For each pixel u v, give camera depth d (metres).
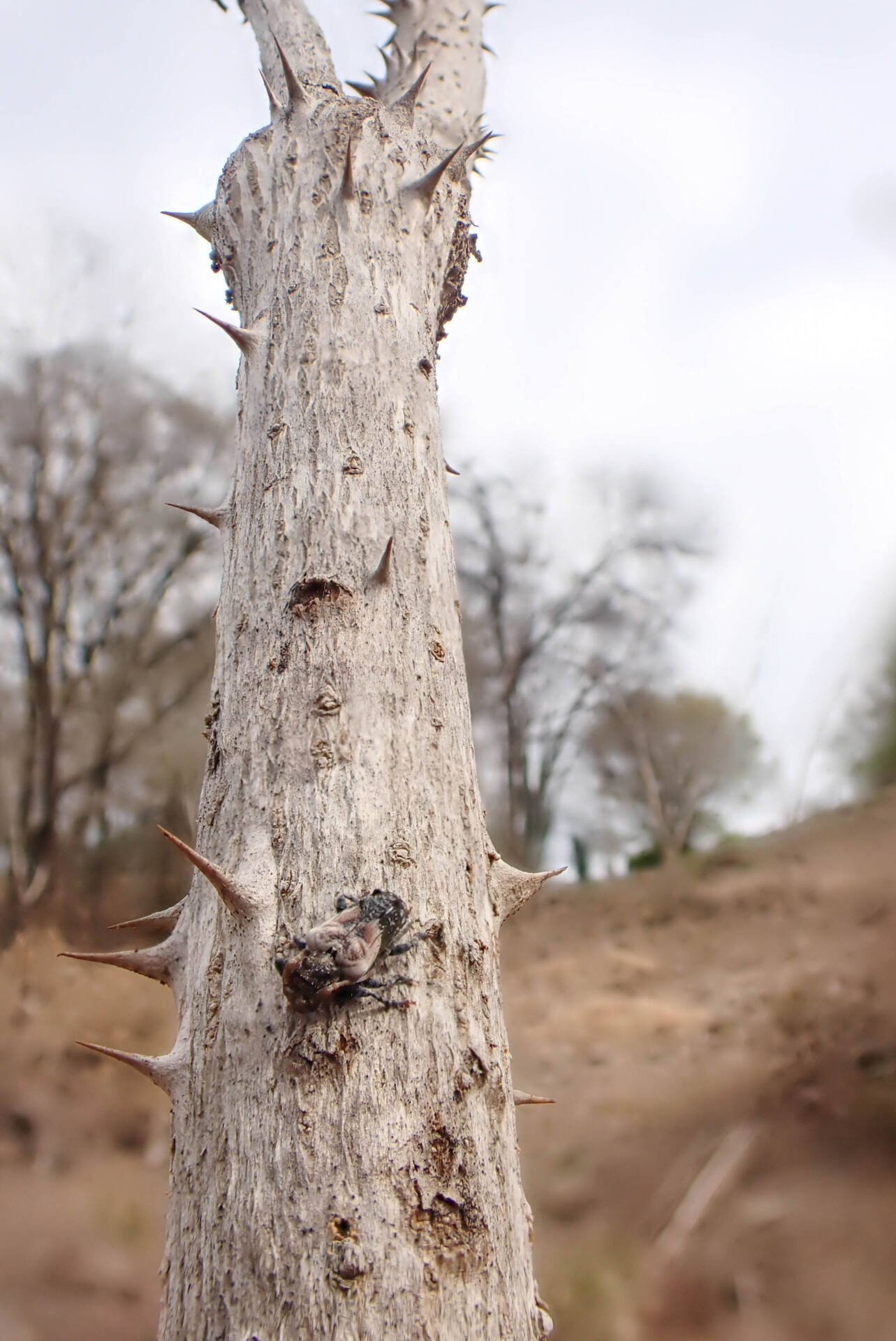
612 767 29.66
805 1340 3.44
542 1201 4.87
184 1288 1.57
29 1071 6.32
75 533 19.52
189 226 2.94
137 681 19.78
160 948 1.95
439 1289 1.50
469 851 1.92
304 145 2.65
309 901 1.73
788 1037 6.08
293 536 2.09
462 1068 1.67
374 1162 1.54
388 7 3.65
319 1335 1.44
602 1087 6.29
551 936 13.01
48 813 17.05
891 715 12.02
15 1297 3.84
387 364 2.35
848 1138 4.68
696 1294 3.78
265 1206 1.53
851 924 9.30
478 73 3.58
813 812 16.12
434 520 2.24
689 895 12.88
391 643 2.01
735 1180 4.58
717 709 28.12
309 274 2.44
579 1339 3.61
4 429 19.30
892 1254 3.76
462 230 2.88
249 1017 1.66
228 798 1.91
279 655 1.98
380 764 1.87
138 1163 5.43
